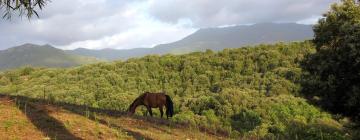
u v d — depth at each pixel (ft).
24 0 41.50
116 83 316.40
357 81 82.64
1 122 34.32
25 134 32.48
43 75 347.56
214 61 346.33
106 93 288.51
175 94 327.26
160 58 371.56
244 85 279.69
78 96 279.28
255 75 291.38
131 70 347.56
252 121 192.75
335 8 93.56
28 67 382.83
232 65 324.39
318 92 91.91
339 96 88.17
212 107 223.92
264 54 316.81
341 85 85.25
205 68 341.62
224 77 321.11
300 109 190.60
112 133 36.88
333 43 91.86
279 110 192.13
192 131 46.06
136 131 39.83
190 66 345.31
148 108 60.39
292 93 241.76
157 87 337.11
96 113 46.47
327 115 179.42
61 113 41.47
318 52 96.02
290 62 299.79
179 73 347.97
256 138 51.93
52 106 45.32
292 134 104.12
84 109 48.57
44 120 37.29
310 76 98.94
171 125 47.80
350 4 91.97
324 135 100.48
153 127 44.39
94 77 322.96
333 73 86.48
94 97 281.74
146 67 361.51
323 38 93.97
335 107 91.25
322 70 88.12
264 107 204.03
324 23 95.35
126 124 43.19
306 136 104.12
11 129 33.06
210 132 48.16
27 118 37.06
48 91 281.33
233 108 214.07
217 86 300.40
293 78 257.34
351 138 96.48
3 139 30.04
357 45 76.07
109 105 254.88
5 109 39.29
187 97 289.74
